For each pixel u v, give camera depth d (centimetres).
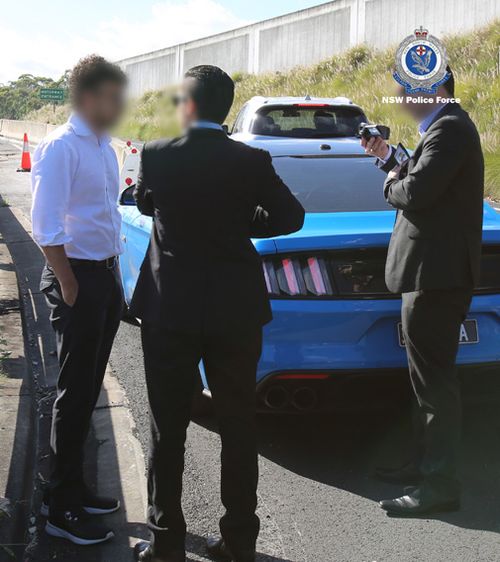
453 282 310
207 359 271
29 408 419
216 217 257
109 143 304
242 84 3281
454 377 328
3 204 1305
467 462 376
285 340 358
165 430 272
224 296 259
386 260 351
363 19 2897
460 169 307
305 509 331
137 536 310
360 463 376
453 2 2536
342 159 488
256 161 260
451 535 309
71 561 292
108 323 315
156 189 262
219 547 292
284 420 429
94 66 286
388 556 294
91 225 296
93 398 310
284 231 273
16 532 309
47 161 281
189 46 3853
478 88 1875
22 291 711
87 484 350
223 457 274
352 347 359
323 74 2838
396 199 315
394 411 433
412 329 323
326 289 361
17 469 350
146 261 274
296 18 3228
